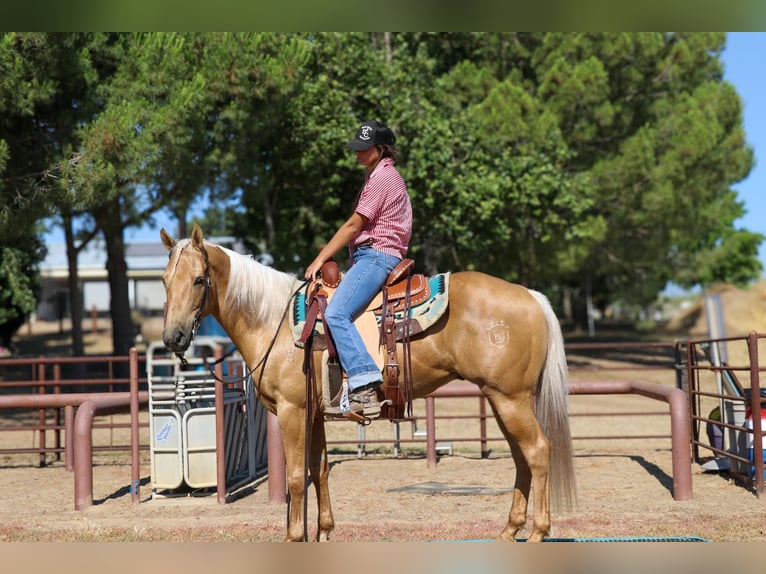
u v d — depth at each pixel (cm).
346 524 640
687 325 4053
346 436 1327
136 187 1558
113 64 1326
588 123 2155
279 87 1421
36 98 1084
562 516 664
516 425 523
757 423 771
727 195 2569
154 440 793
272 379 540
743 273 4259
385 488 852
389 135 548
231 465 838
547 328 538
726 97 2317
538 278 2550
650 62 2267
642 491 805
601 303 5259
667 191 2095
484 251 2031
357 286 524
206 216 3262
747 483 823
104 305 5391
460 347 526
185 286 526
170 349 520
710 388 1546
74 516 729
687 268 3509
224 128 1475
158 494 820
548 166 1839
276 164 1880
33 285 2497
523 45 2278
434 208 1808
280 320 552
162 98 1266
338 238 533
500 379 521
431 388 544
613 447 1176
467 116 1884
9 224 1129
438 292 530
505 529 554
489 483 874
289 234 1961
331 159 1780
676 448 757
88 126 1155
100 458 1152
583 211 2080
